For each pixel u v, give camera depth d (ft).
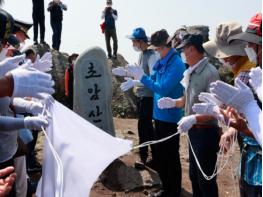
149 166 16.60
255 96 6.91
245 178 7.69
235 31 8.48
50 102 6.70
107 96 18.10
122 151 6.26
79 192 5.96
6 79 5.82
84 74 17.83
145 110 16.39
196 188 11.14
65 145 6.34
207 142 10.35
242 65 8.46
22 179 9.20
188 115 10.74
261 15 7.41
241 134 7.93
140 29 16.51
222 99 6.27
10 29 7.13
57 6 35.14
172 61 12.28
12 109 7.86
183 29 12.72
